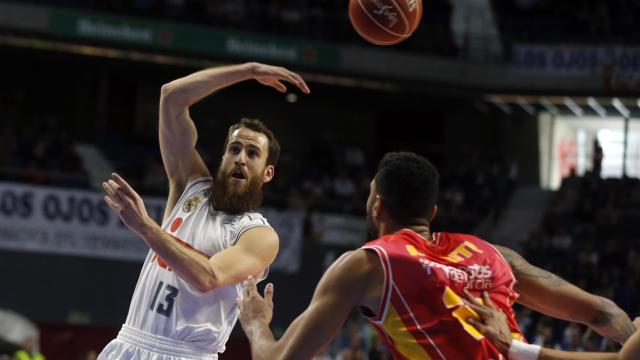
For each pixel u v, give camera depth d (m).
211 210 6.90
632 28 35.38
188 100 6.96
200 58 32.69
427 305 5.09
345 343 24.50
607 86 34.41
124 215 5.88
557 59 35.19
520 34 36.34
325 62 34.34
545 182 38.84
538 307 5.67
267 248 6.63
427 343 5.06
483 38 36.31
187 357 6.67
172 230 6.92
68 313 26.11
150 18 32.03
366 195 33.38
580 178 34.84
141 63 33.66
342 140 38.88
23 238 25.80
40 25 30.48
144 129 36.03
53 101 34.56
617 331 5.45
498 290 5.33
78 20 30.98
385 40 7.89
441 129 39.31
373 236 5.64
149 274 6.84
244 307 5.91
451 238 5.43
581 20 36.16
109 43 31.45
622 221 31.88
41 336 25.77
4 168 27.50
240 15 33.50
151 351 6.64
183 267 6.02
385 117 39.59
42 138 31.67
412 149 39.34
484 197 34.53
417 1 7.88
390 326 5.13
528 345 5.04
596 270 29.14
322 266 28.89
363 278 5.13
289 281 28.31
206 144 36.38
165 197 28.52
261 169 6.98
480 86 35.75
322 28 34.69
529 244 31.45
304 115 38.38
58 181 28.23
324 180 33.94
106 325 26.48
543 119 38.75
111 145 33.56
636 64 34.00
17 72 34.09
